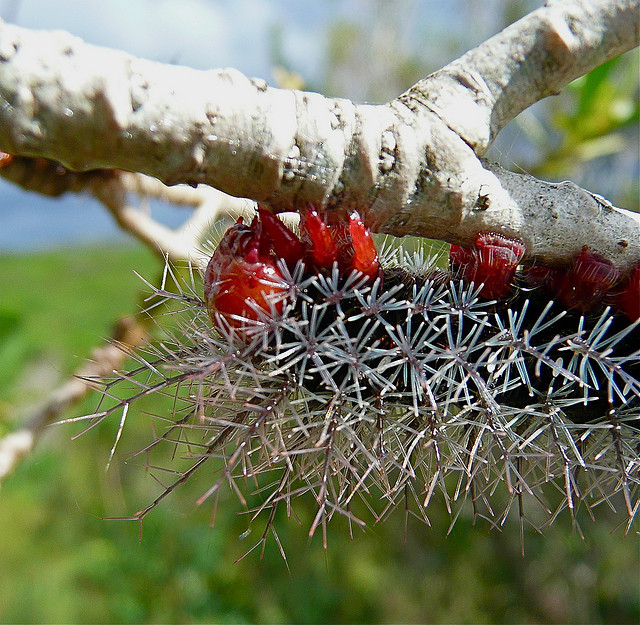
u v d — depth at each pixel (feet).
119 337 0.20
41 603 0.50
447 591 0.60
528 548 0.60
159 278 0.21
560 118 0.30
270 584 0.56
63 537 0.54
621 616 0.58
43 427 0.20
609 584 0.58
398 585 0.59
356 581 0.58
